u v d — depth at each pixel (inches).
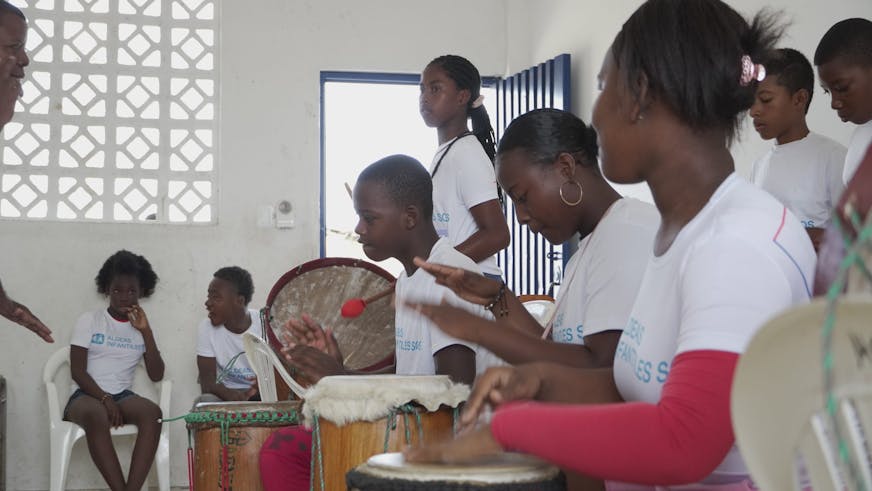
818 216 116.6
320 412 78.6
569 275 75.8
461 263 93.3
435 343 88.0
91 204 219.8
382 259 98.7
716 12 52.1
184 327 218.5
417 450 52.2
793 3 138.0
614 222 71.3
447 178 126.3
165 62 223.8
